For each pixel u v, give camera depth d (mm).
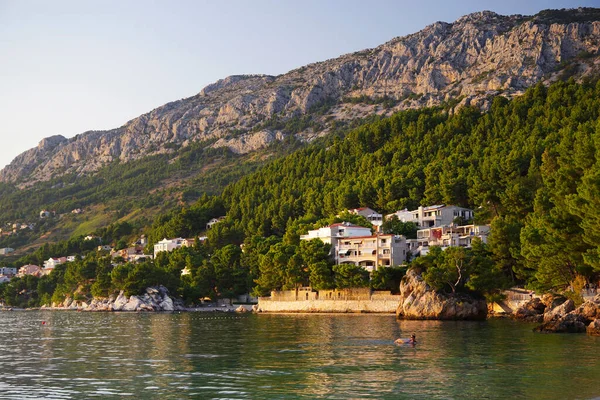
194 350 84562
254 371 64688
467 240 184500
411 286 139125
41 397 53000
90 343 98375
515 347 80125
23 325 150375
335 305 168000
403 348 82188
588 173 105312
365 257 183250
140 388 56281
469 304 132500
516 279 145625
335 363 69438
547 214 131750
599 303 96875
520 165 196250
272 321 143250
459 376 60156
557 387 54688
